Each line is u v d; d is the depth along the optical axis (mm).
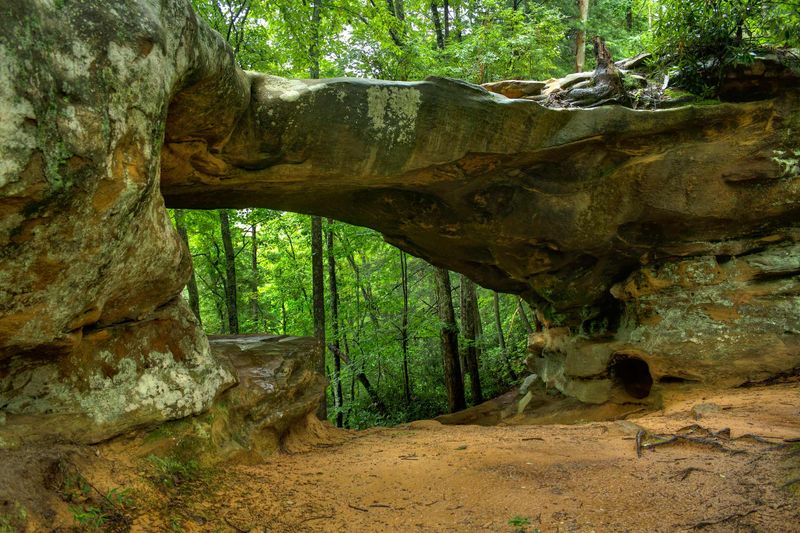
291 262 20609
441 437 7703
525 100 8266
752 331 8922
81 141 3633
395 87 7547
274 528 4176
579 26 17438
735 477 4773
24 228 3512
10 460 3521
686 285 9453
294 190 8422
